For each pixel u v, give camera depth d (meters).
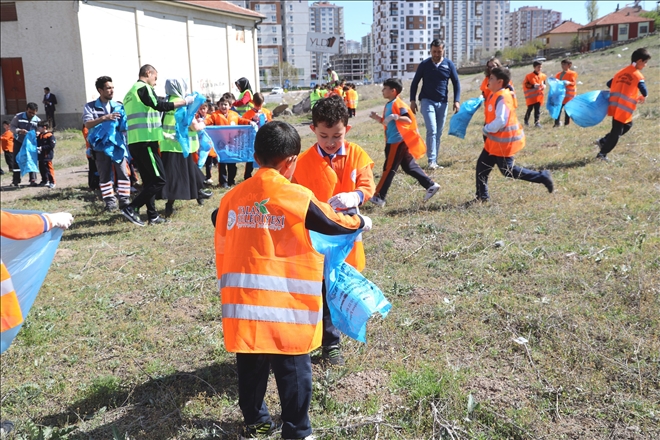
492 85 7.33
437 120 10.16
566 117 13.90
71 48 22.64
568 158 9.80
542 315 4.29
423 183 7.80
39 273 2.79
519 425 3.19
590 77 25.44
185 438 3.32
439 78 9.91
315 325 2.88
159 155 7.96
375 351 4.09
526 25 190.00
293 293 2.83
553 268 5.16
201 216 8.48
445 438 3.16
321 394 3.61
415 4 129.50
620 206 6.77
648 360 3.69
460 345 4.09
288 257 2.84
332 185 3.72
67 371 4.18
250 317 2.80
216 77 30.98
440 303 4.69
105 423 3.52
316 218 2.84
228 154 10.07
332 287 3.31
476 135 13.66
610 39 71.69
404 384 3.64
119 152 8.49
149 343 4.48
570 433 3.14
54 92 23.11
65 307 5.25
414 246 6.16
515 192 7.88
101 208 9.44
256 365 3.01
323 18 191.12
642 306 4.29
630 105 8.91
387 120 7.59
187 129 8.03
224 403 3.63
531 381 3.60
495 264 5.43
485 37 180.00
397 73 132.38
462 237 6.29
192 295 5.35
